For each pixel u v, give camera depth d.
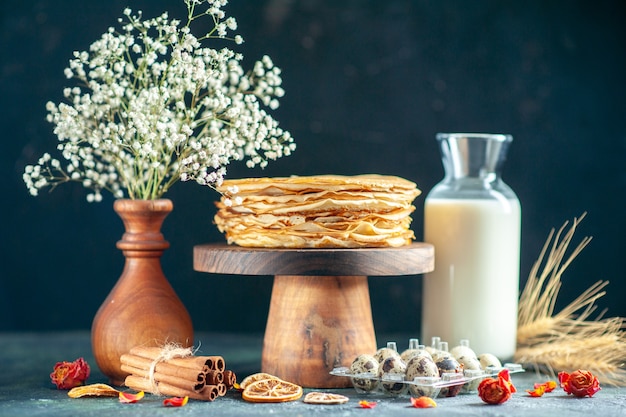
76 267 2.27
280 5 2.23
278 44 2.23
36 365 1.80
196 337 2.20
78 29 2.23
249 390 1.42
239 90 1.68
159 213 1.57
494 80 2.24
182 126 1.53
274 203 1.47
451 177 1.73
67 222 2.26
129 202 1.55
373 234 1.49
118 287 1.56
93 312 2.28
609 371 1.62
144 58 1.54
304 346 1.51
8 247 2.27
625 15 2.23
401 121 2.25
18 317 2.27
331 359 1.50
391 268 1.46
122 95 1.52
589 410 1.34
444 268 1.68
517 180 2.25
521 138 2.25
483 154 1.69
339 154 2.24
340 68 2.24
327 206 1.46
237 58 1.56
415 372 1.38
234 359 1.87
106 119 1.71
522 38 2.24
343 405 1.36
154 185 1.59
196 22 2.21
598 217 2.25
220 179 1.50
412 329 2.28
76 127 1.52
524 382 1.62
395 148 2.25
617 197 2.25
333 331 1.51
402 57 2.24
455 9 2.24
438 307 1.68
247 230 1.51
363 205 1.47
